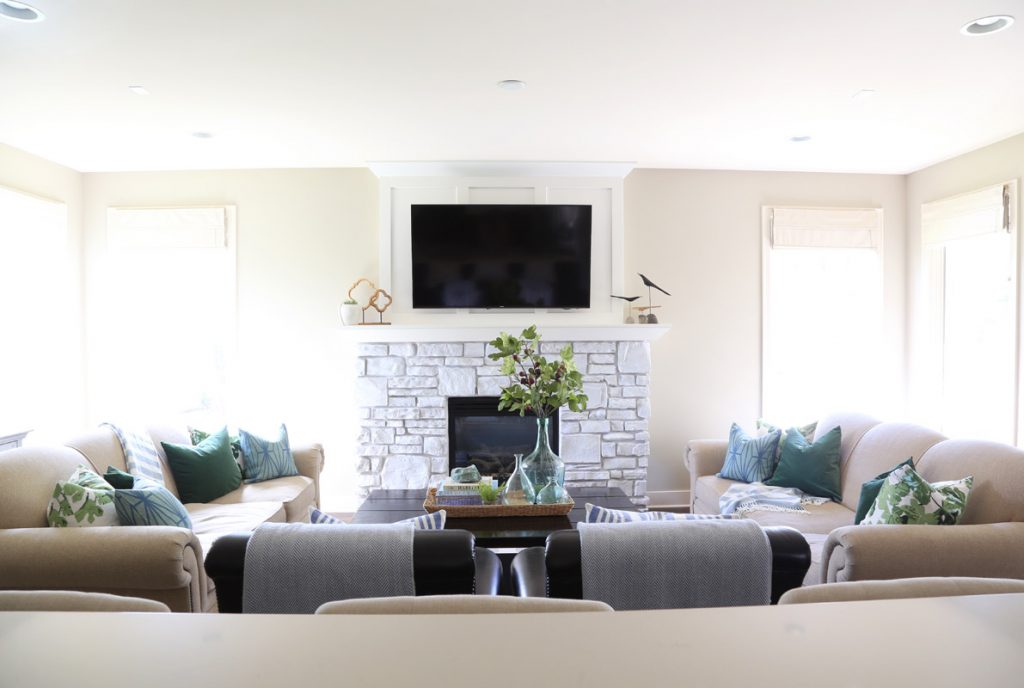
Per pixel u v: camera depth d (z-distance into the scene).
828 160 4.84
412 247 4.79
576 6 2.47
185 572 2.38
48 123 3.85
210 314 5.07
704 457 4.24
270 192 5.02
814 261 5.27
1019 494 2.52
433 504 3.18
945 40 2.78
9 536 2.37
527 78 3.20
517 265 4.82
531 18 2.57
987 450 2.78
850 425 3.87
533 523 3.00
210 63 2.99
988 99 3.53
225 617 0.75
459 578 1.72
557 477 3.22
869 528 2.34
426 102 3.54
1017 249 4.24
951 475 2.88
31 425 4.50
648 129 4.05
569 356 3.18
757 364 5.19
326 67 3.04
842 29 2.67
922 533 2.30
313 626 0.72
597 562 1.69
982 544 2.29
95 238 5.02
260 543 1.72
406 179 4.88
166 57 2.92
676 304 5.14
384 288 4.89
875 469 3.43
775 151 4.59
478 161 4.78
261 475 3.96
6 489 2.54
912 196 5.20
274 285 5.03
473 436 4.90
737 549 1.71
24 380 4.43
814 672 0.61
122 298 5.04
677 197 5.12
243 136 4.14
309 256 5.04
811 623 0.72
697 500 4.20
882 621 0.73
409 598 0.94
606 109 3.67
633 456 4.86
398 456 4.79
